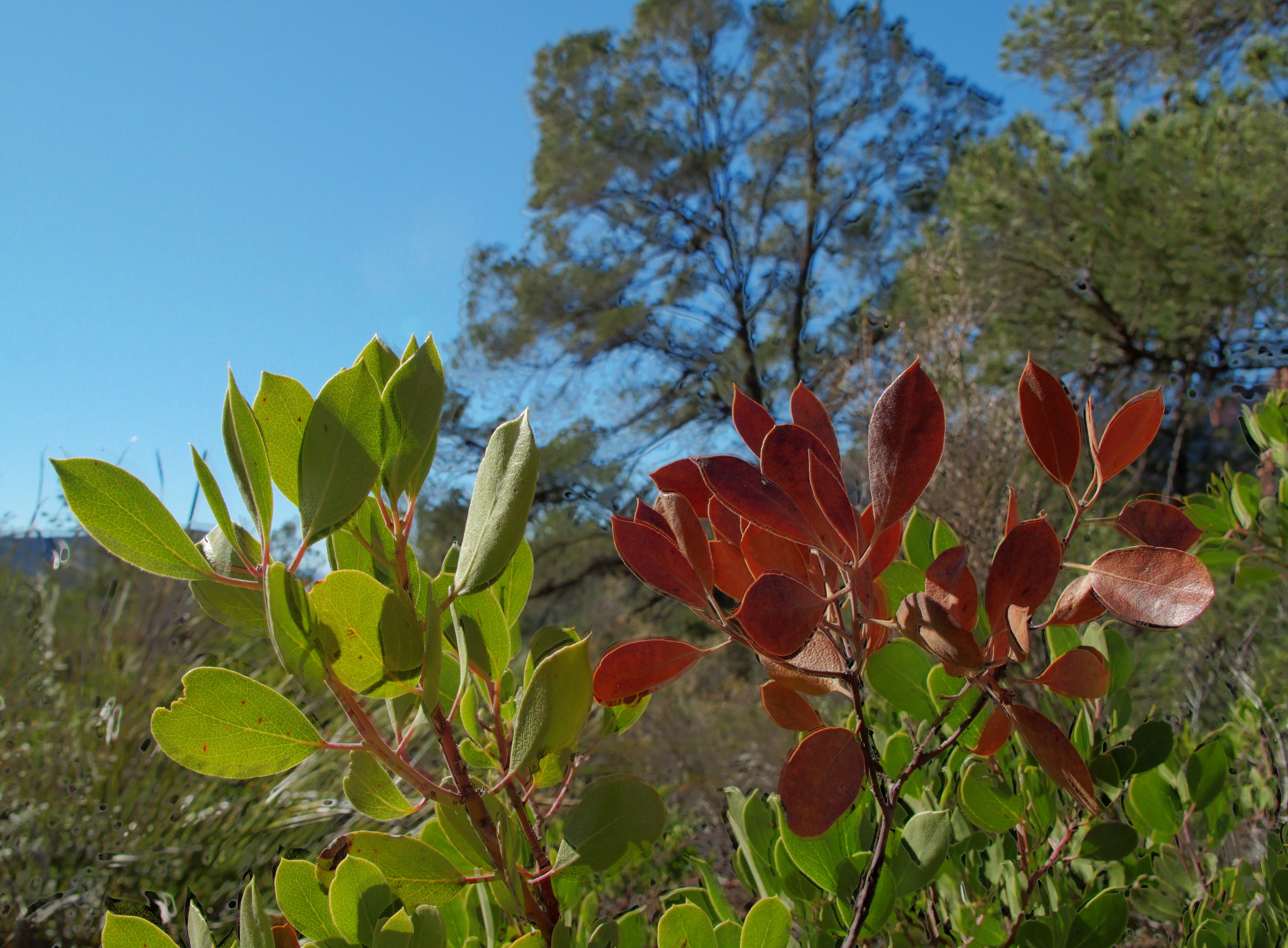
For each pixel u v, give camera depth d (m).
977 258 6.76
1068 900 0.87
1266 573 1.48
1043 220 6.79
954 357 4.22
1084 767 0.50
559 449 10.45
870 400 4.35
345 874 0.52
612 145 11.05
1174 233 6.07
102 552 2.95
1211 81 7.08
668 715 5.22
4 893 1.67
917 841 0.66
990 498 3.13
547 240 11.81
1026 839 0.80
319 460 0.49
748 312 11.52
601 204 11.71
